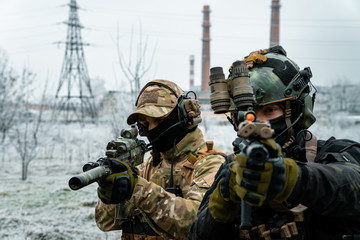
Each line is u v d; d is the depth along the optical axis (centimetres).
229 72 161
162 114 242
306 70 165
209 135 1191
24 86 1284
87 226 518
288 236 140
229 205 138
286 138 163
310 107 173
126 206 240
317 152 156
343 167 125
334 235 137
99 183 184
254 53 178
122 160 203
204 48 8088
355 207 123
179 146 250
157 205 204
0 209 585
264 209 147
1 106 1218
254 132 109
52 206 611
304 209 137
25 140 943
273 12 7256
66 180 866
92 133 1334
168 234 210
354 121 1952
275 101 160
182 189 242
